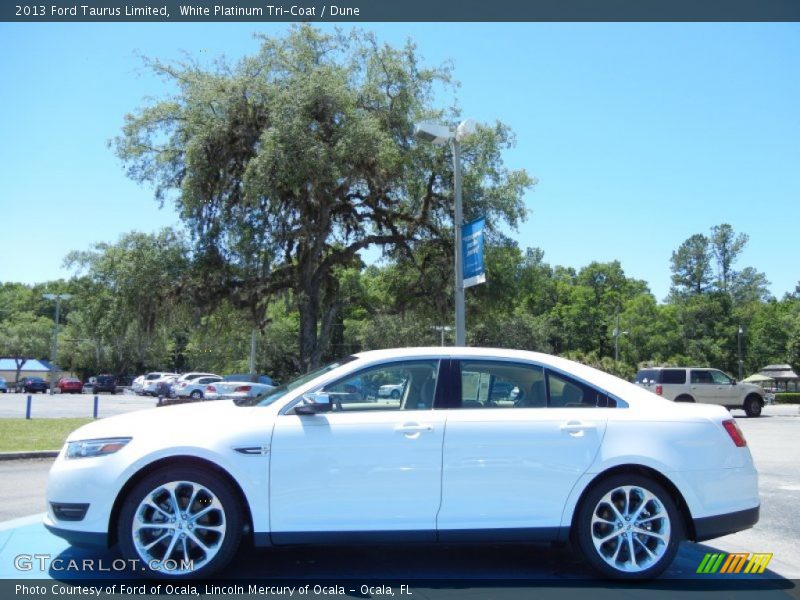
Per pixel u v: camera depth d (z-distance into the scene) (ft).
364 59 80.12
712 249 325.83
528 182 86.17
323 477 15.69
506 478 16.05
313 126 70.74
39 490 27.84
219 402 18.67
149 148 75.36
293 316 189.98
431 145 79.20
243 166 75.10
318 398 15.98
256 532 15.51
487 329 117.39
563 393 17.24
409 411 16.47
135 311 76.79
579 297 287.89
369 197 84.79
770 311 288.10
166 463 15.79
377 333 144.36
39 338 274.98
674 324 283.59
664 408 17.21
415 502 15.84
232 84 71.67
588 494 16.35
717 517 16.56
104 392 194.90
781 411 115.96
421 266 91.20
